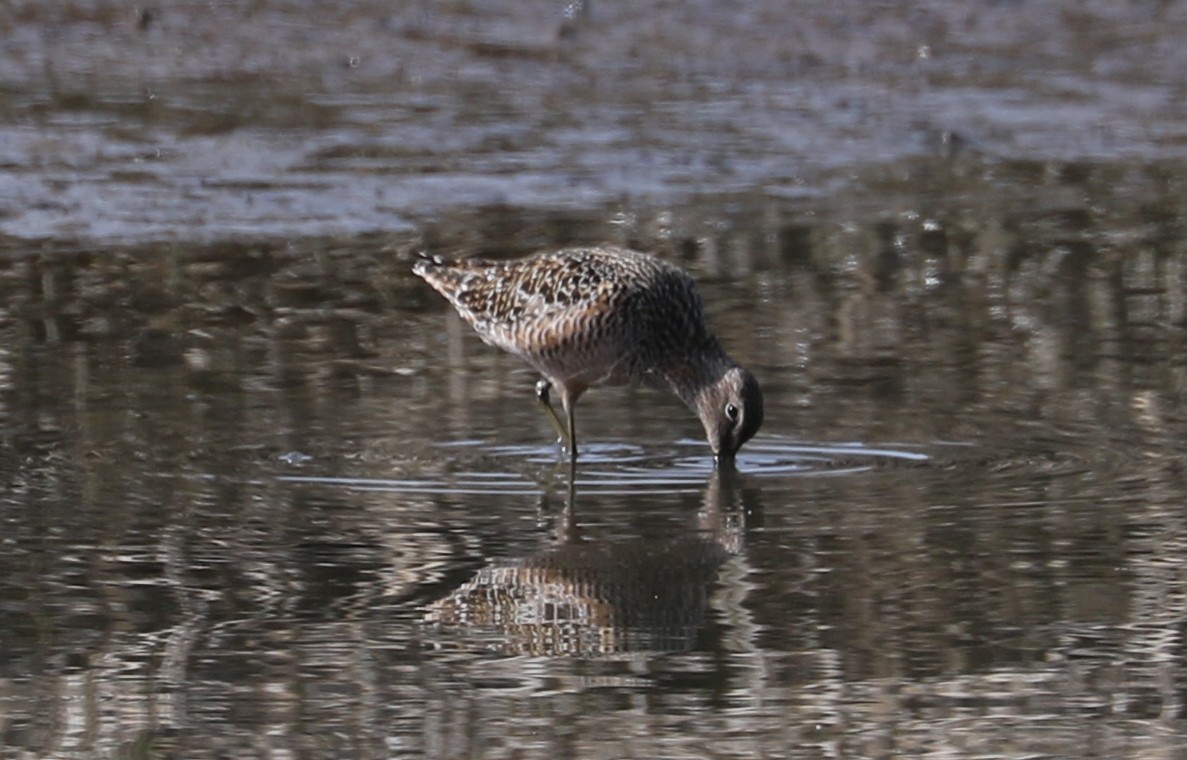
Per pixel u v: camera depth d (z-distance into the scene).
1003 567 13.77
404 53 31.50
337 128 27.88
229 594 13.28
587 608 13.06
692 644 12.47
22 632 12.62
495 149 27.20
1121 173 26.59
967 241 23.50
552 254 18.19
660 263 17.73
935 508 15.08
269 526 14.62
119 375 18.42
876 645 12.45
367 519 14.84
